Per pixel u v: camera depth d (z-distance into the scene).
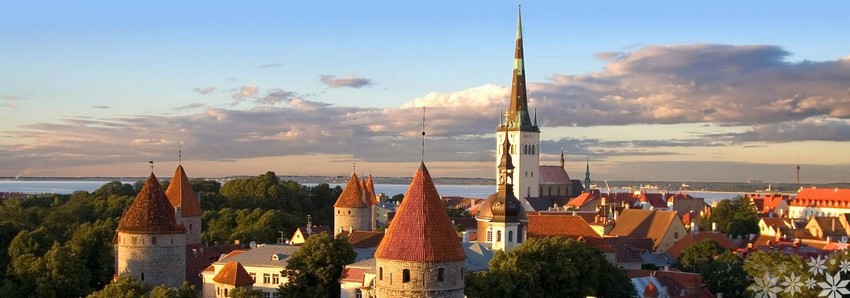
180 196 180.50
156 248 144.62
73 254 149.25
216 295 139.88
